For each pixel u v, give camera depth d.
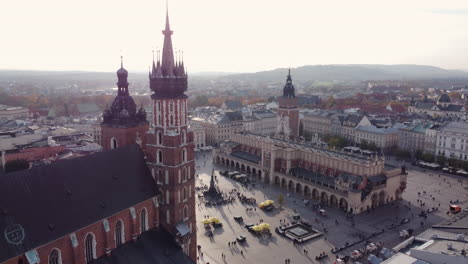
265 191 176.00
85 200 79.62
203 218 142.50
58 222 72.62
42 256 69.00
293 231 131.00
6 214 66.31
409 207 157.12
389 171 160.38
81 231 76.31
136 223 90.44
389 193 161.62
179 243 97.94
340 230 134.25
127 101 116.00
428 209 154.12
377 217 146.38
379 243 122.56
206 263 110.00
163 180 98.69
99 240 80.69
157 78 94.25
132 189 90.94
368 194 152.00
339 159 167.50
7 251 63.62
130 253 86.38
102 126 115.19
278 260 113.00
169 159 96.44
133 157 96.69
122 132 111.88
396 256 70.94
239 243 123.44
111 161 90.38
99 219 79.50
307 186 170.00
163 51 95.19
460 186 185.00
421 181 193.25
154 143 98.19
